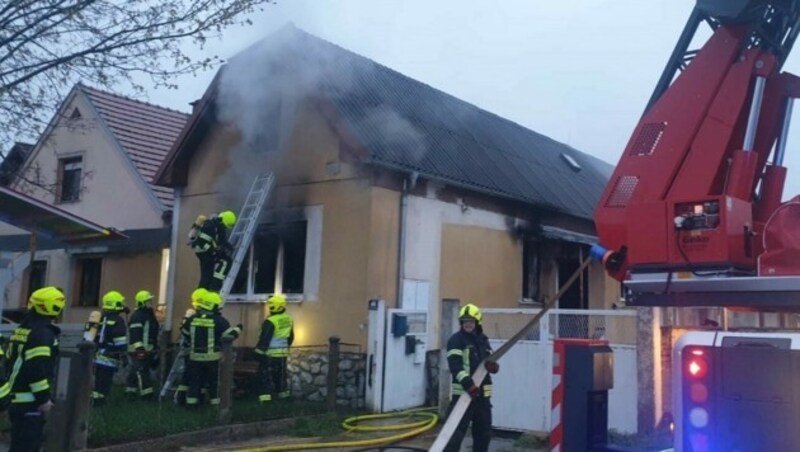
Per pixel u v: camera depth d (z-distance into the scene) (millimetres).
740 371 3547
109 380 10195
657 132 5695
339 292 12219
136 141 18266
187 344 11016
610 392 8930
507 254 14719
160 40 10180
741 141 5523
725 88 5555
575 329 9461
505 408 9805
